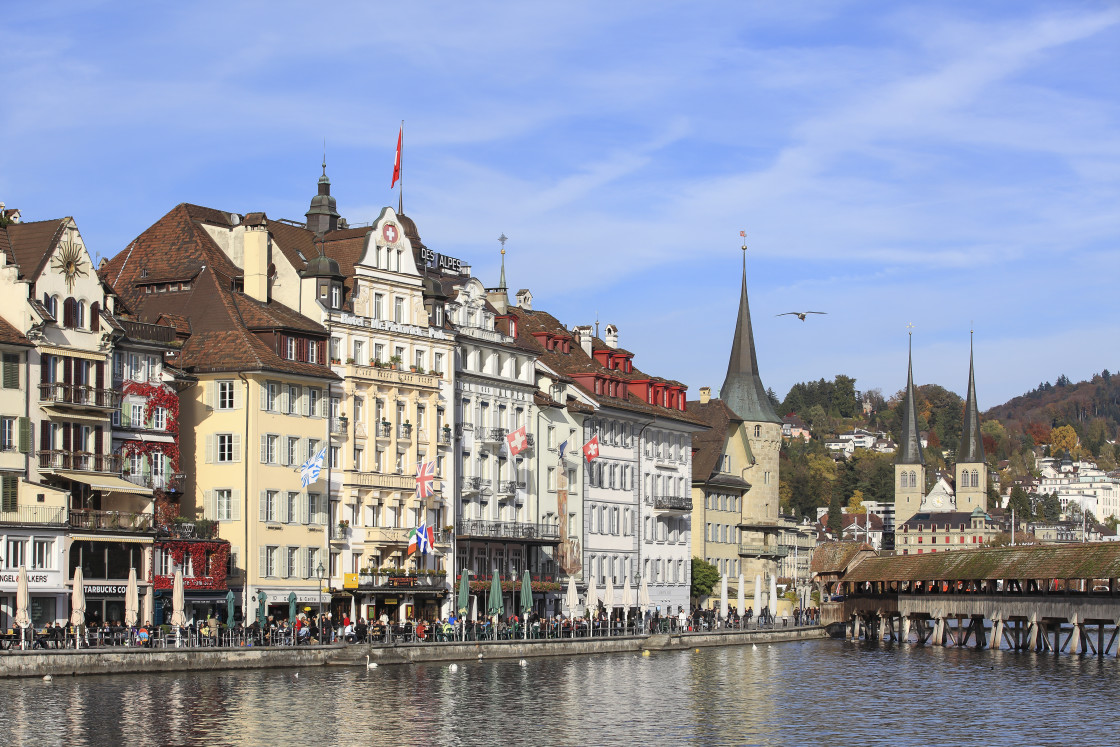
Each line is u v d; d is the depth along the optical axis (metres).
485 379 117.38
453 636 95.31
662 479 143.38
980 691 83.12
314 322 101.44
